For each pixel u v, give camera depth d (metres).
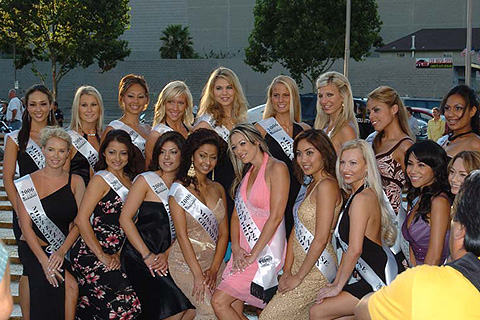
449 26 34.59
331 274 3.66
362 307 1.87
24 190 3.96
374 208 3.29
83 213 3.95
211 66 30.47
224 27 37.94
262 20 24.78
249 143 3.74
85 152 4.56
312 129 3.66
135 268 3.92
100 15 23.75
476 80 28.03
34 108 4.34
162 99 4.73
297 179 3.99
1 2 22.69
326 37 23.55
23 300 4.18
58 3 22.61
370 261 3.28
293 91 4.55
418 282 1.70
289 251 3.78
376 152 4.23
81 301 4.11
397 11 35.47
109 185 3.99
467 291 1.66
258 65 25.81
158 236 3.91
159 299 3.88
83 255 4.04
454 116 4.20
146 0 38.81
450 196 3.32
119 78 31.45
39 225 3.98
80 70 31.55
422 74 28.03
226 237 4.04
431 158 3.36
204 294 3.83
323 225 3.51
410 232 3.46
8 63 31.12
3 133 13.26
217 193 3.99
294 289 3.63
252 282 3.73
